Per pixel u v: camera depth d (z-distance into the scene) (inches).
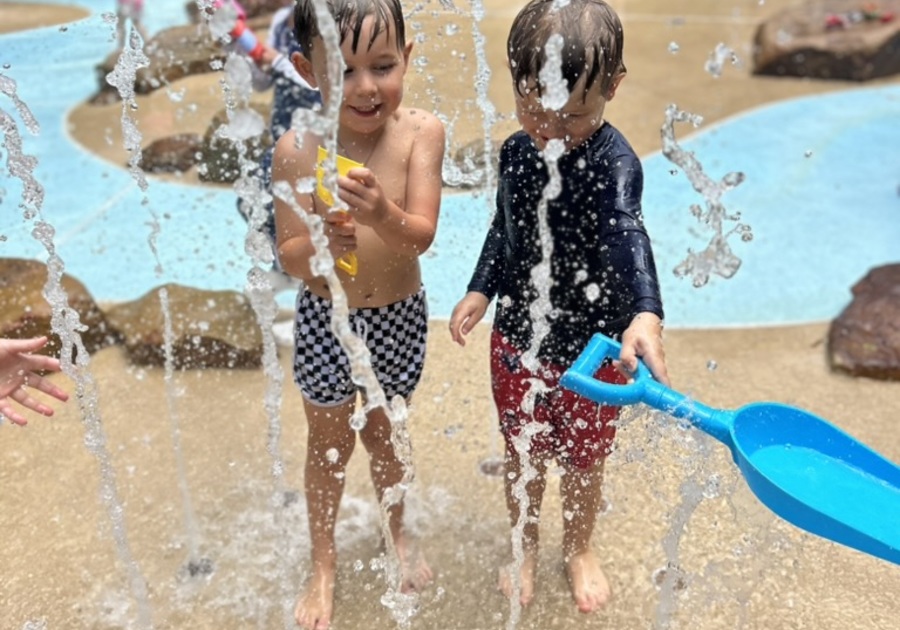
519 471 75.6
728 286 132.1
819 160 174.9
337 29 59.7
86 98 197.5
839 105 202.4
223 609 77.7
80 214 150.6
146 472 94.0
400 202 67.6
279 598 78.6
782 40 219.1
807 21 225.6
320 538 77.6
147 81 190.1
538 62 59.4
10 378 71.7
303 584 80.0
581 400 69.6
